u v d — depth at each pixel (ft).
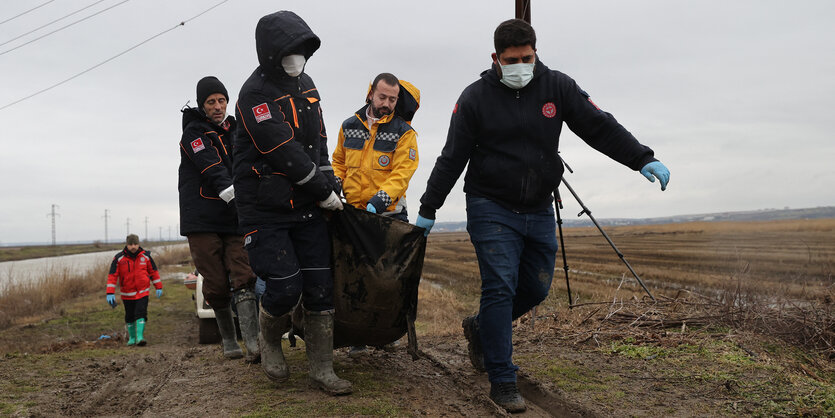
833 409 9.89
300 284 11.32
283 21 11.03
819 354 14.30
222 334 16.14
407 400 11.09
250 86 11.18
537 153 11.10
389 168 15.28
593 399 10.89
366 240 11.95
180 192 15.80
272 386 12.07
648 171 10.75
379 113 15.08
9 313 41.78
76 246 476.13
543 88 11.10
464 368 13.76
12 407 11.78
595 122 11.28
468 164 11.73
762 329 15.85
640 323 16.80
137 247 27.73
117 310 41.96
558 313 19.36
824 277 28.45
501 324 10.93
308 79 12.27
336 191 12.59
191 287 29.12
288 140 10.82
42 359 17.10
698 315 17.15
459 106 11.25
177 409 10.96
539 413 10.62
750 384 11.27
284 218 11.16
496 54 11.10
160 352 18.88
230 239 15.74
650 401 10.68
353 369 13.62
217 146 15.62
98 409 11.79
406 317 12.42
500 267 11.02
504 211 11.20
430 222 11.99
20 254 282.97
